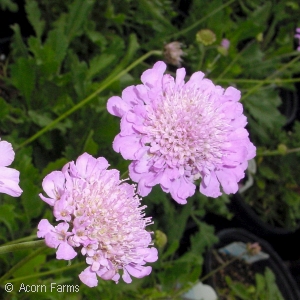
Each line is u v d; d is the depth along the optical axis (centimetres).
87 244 9
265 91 26
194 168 11
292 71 27
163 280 21
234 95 12
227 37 25
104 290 18
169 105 11
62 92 20
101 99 20
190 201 23
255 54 26
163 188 11
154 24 24
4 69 22
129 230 10
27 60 19
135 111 11
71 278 16
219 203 24
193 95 12
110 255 10
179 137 11
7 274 12
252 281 25
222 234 25
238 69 24
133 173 11
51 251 16
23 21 25
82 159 10
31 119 20
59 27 21
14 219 17
